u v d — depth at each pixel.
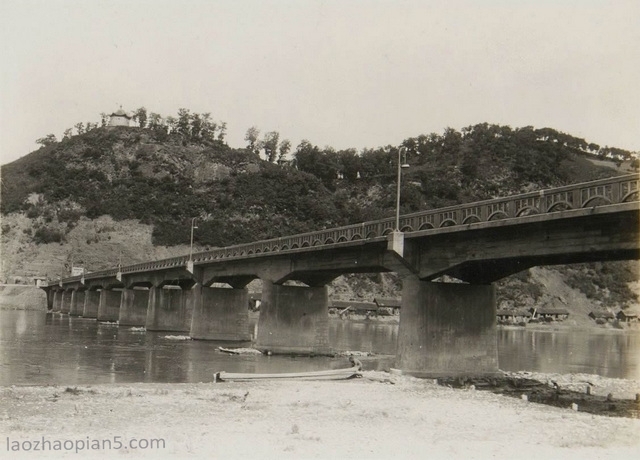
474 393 36.22
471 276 44.44
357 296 188.00
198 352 63.22
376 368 51.91
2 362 50.66
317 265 56.81
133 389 34.81
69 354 58.75
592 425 26.17
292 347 62.97
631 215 29.92
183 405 29.23
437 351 43.03
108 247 198.62
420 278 43.44
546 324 187.75
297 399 32.03
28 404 28.48
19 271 186.12
